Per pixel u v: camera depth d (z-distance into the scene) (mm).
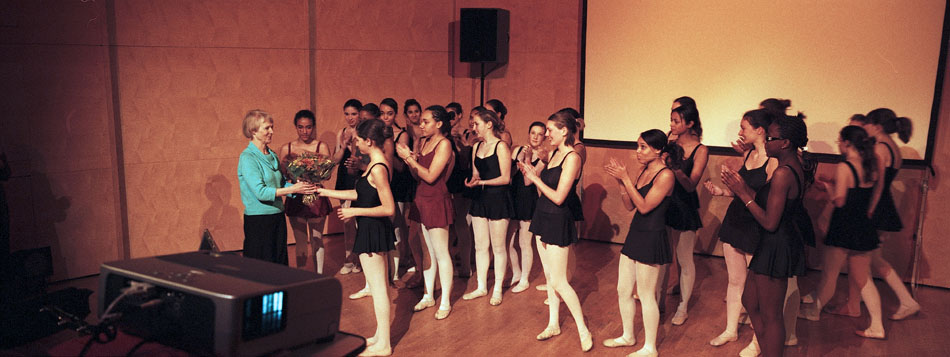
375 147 3797
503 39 7145
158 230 5809
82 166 5254
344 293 5176
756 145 4230
